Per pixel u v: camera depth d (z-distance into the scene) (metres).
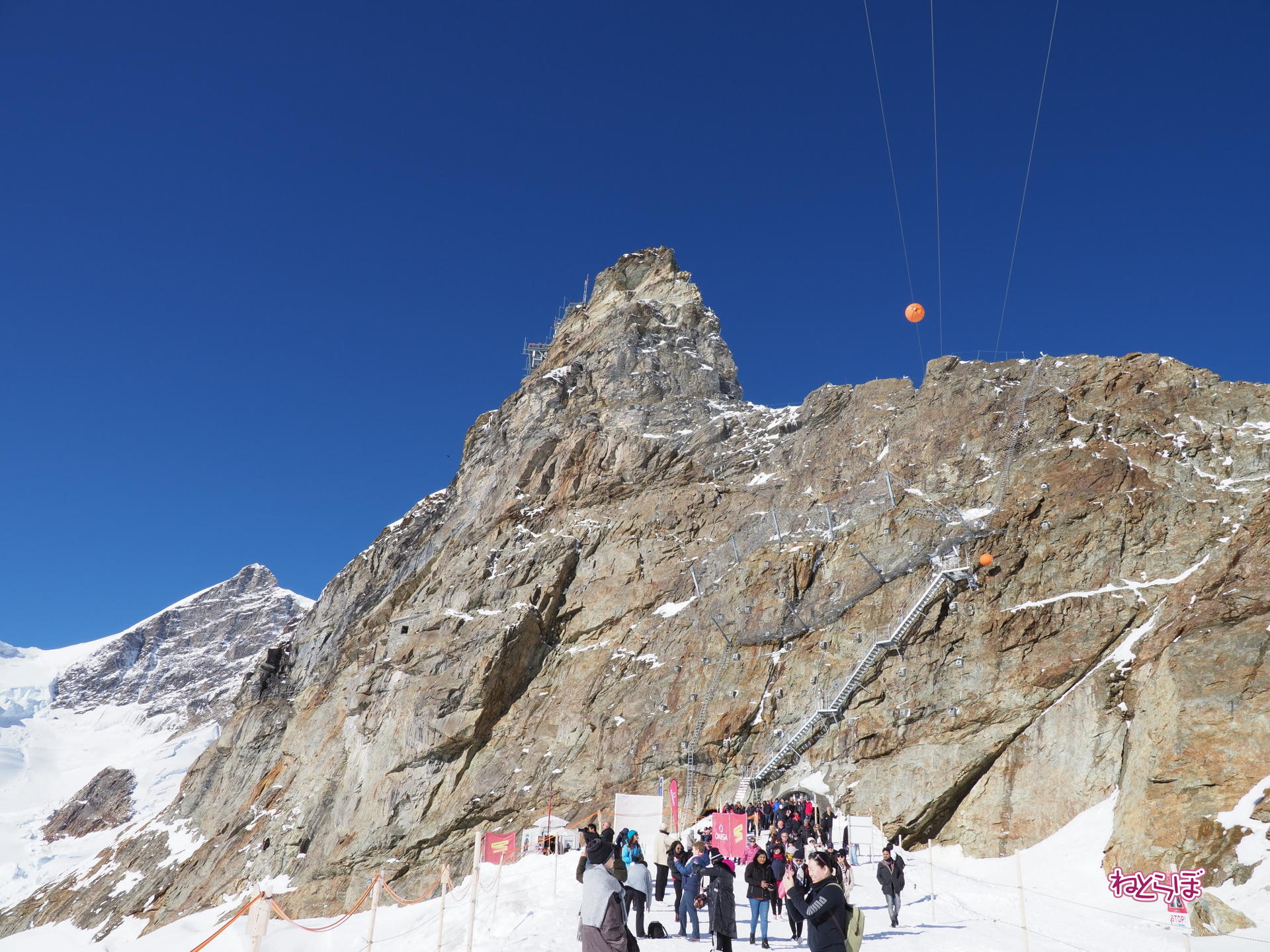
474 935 22.45
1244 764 33.69
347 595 95.06
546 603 65.62
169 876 75.62
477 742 59.66
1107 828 37.00
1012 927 24.09
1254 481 47.34
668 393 81.81
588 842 11.27
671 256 102.69
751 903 18.45
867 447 61.94
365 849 57.50
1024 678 44.78
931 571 51.09
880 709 47.41
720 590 59.50
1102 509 48.59
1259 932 25.95
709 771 50.91
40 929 78.50
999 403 57.75
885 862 22.55
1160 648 41.19
